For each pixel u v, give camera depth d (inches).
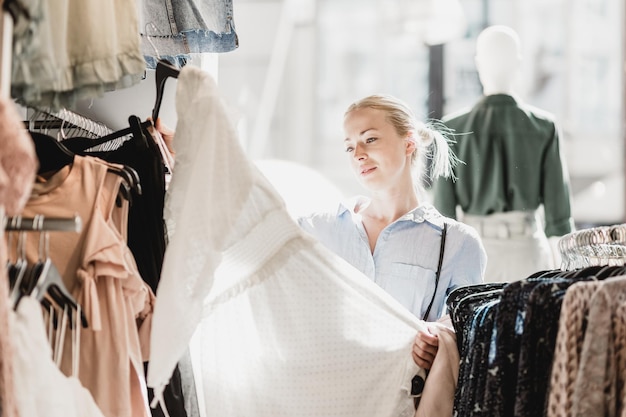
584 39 265.4
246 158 77.6
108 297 76.5
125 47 79.9
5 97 63.1
